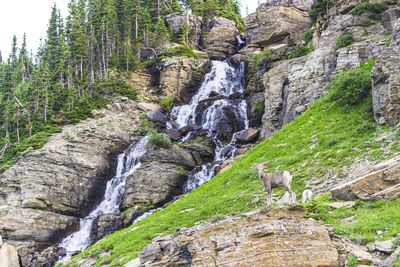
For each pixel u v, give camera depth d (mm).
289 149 33562
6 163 50875
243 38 79688
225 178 35188
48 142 52875
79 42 76938
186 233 17062
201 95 67188
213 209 28547
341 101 36062
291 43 64875
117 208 48812
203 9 87875
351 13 44625
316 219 18172
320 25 53406
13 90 86688
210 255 14617
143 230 30109
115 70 70062
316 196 24281
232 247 14445
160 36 77438
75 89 71062
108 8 80375
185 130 56406
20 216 44781
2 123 73625
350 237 15484
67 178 49562
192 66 70750
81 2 91500
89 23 89250
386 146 25906
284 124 44656
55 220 46281
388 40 39062
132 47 77250
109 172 53562
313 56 44094
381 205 18469
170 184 46344
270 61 59250
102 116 59625
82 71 80000
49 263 42938
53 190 47969
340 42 41938
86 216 49375
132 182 47031
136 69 72500
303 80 44156
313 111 38188
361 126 29922
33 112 69625
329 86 38500
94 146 54219
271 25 67875
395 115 27859
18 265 40781
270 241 14375
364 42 40531
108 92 66062
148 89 70062
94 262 29688
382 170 19922
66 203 48250
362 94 34188
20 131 67000
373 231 15719
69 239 46094
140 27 83375
